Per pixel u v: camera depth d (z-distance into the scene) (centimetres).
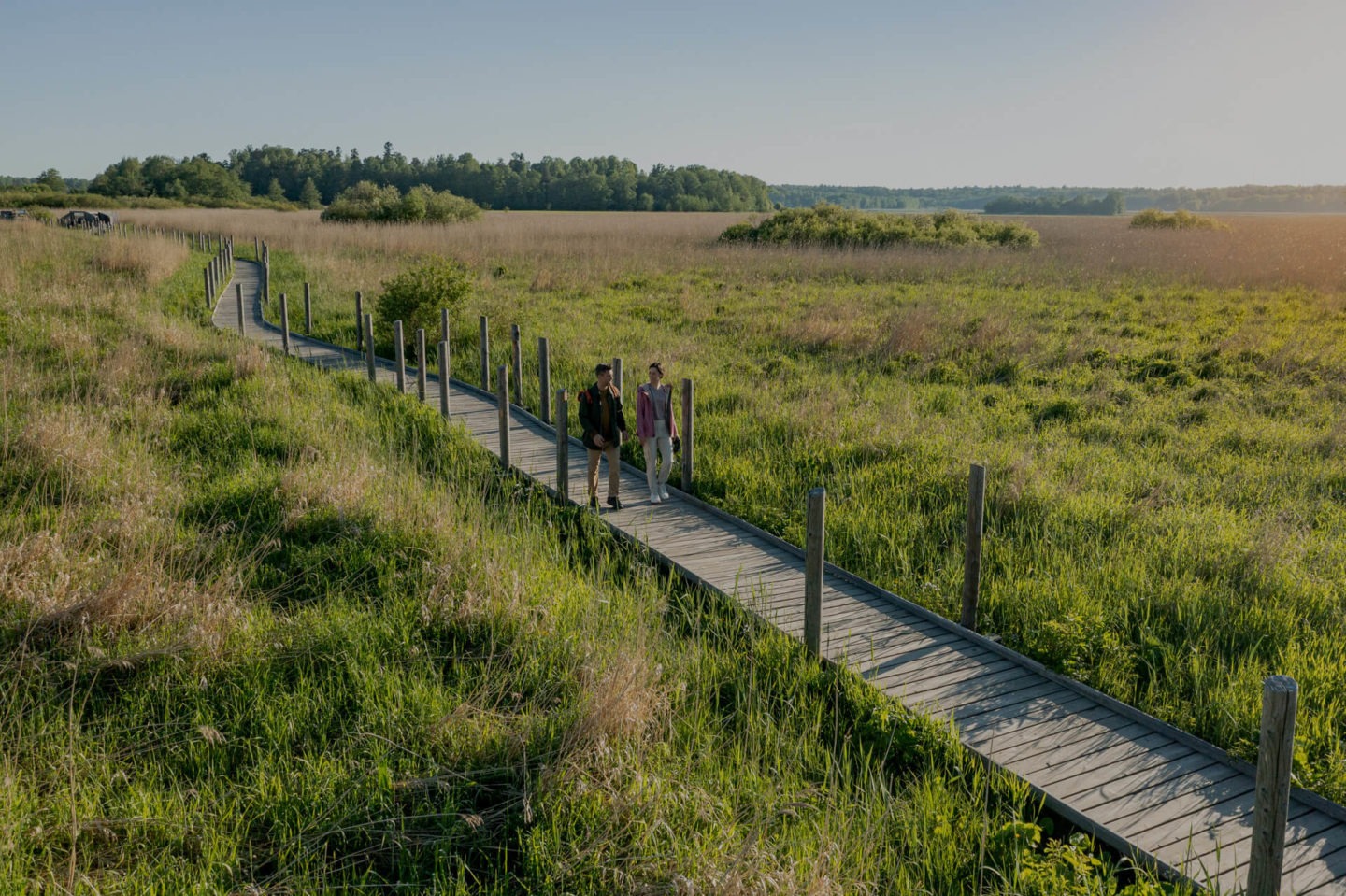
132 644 677
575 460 1294
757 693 673
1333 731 624
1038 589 834
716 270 3500
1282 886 485
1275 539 888
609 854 493
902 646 767
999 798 572
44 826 495
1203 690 680
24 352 1580
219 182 13762
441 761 570
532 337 2070
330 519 930
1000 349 1905
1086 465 1187
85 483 987
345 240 4775
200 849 491
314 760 570
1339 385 1617
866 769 581
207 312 2472
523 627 724
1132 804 557
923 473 1158
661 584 916
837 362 1862
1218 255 3928
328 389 1558
